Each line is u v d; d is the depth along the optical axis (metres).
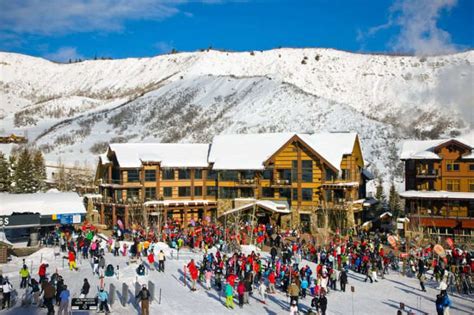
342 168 65.19
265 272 38.19
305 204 64.81
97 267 38.34
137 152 69.81
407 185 65.31
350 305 32.03
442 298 28.69
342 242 50.47
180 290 34.47
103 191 72.25
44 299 27.52
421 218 60.47
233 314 29.30
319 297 28.95
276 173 66.75
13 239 54.69
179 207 68.75
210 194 72.50
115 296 32.56
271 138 71.88
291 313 28.53
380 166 132.00
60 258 44.22
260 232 54.84
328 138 67.88
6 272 38.84
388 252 49.53
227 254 45.91
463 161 60.59
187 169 71.25
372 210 72.62
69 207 56.31
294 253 44.97
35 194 57.56
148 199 68.00
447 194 60.09
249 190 68.94
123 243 50.34
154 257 44.94
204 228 56.53
